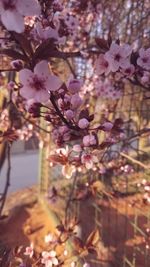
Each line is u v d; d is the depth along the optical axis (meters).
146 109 3.67
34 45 1.18
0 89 3.23
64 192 5.18
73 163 1.64
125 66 1.36
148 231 3.50
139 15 3.58
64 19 1.63
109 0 3.77
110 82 3.51
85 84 3.66
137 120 3.62
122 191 3.95
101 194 4.03
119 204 4.67
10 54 1.07
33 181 7.42
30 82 1.02
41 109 1.45
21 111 3.00
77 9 2.75
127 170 3.47
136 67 1.46
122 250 3.93
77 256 2.87
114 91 3.47
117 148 3.59
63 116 1.31
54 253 2.38
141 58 1.43
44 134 4.45
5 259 2.19
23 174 7.84
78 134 1.41
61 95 1.29
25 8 0.92
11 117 3.22
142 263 3.62
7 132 2.54
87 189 3.72
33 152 9.42
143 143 3.79
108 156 3.45
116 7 3.85
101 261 3.77
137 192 3.77
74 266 2.74
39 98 1.03
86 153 1.51
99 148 1.48
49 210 5.39
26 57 1.07
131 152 3.91
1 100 3.39
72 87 1.27
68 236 2.84
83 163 1.59
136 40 3.51
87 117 1.34
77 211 4.70
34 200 6.00
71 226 3.00
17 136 2.66
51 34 1.17
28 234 4.97
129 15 3.74
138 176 3.77
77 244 2.63
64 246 2.99
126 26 3.69
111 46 1.34
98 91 3.59
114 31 3.81
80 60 3.75
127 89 3.81
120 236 4.19
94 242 2.63
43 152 5.80
